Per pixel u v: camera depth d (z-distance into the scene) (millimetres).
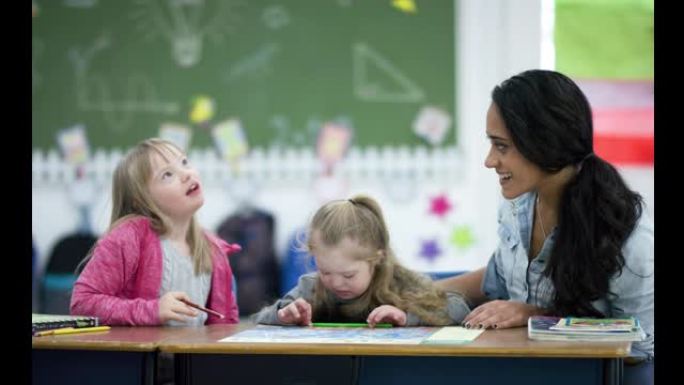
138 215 2248
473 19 3945
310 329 1974
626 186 2006
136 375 1782
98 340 1806
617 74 3918
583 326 1786
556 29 3922
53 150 4000
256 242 3938
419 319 2053
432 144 3961
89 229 3969
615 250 1963
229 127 3973
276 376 1777
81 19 4008
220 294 2314
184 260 2246
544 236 2119
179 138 3977
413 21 3959
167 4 3975
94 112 4004
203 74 3977
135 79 3994
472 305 2303
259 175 3965
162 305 2086
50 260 3953
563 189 2010
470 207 3953
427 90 3961
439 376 1698
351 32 3965
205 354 1802
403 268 2172
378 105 3969
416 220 3957
